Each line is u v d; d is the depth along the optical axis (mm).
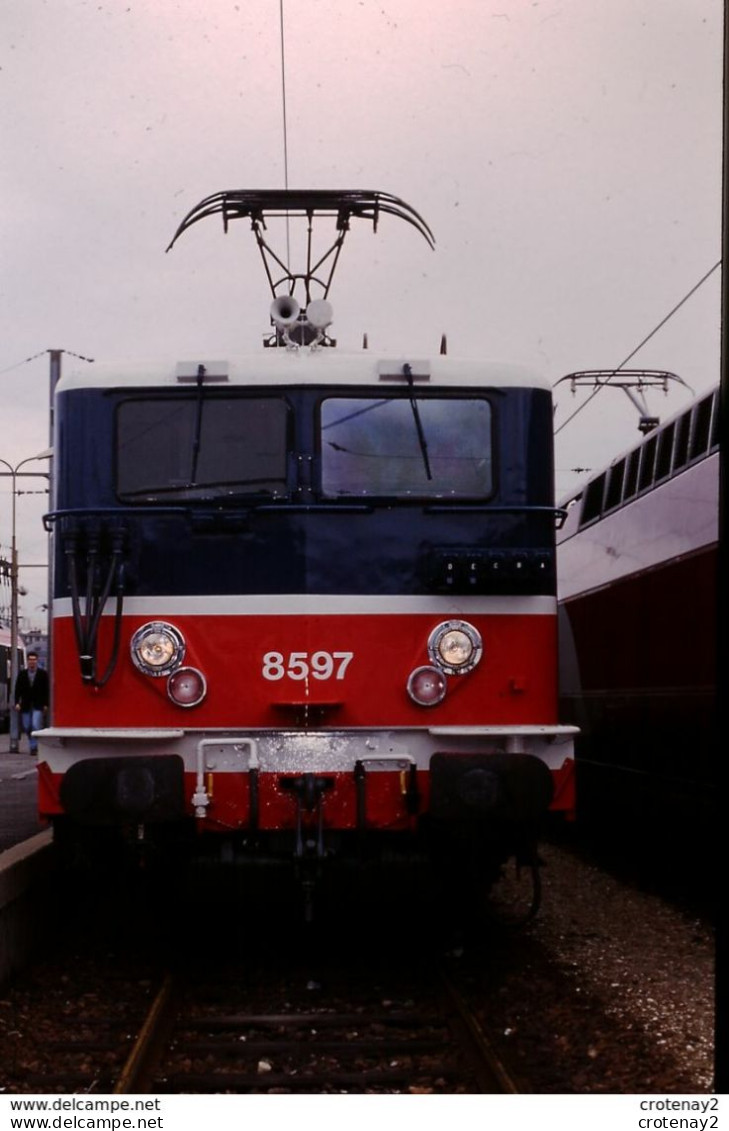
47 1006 7742
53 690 8477
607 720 13109
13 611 42781
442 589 8375
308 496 8484
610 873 13141
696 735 10141
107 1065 6594
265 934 9953
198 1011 7664
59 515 8508
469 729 8164
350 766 8125
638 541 11984
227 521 8398
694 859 11391
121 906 11195
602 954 9078
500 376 8711
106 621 8359
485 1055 6473
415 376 8617
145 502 8492
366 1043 6891
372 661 8320
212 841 8438
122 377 8602
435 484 8570
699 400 10586
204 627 8336
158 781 7867
